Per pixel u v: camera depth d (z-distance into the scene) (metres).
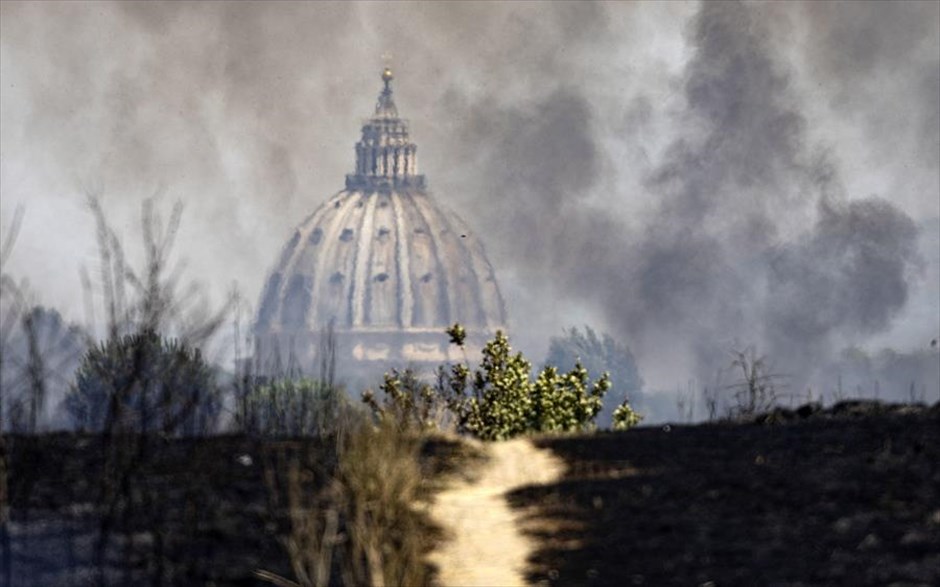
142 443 51.19
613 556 50.59
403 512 54.56
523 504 57.75
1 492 49.47
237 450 59.41
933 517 52.62
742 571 48.22
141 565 47.25
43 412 48.50
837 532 51.38
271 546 50.09
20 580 45.41
